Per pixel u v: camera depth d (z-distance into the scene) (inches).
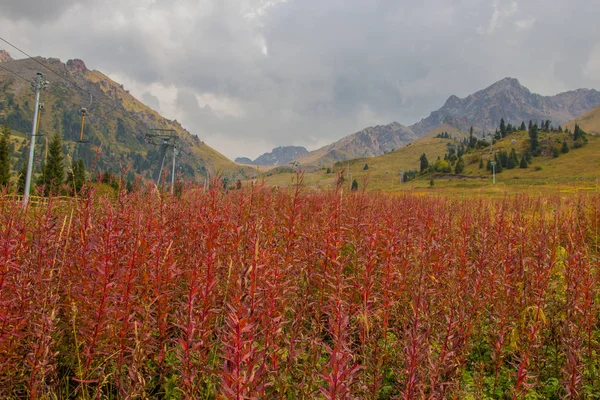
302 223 332.2
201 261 193.6
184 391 161.3
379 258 252.5
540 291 214.4
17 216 204.2
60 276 199.3
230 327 117.0
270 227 252.4
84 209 225.8
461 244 282.2
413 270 248.4
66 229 241.3
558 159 4933.6
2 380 159.6
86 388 169.0
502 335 203.6
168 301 199.2
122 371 172.1
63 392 179.9
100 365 175.2
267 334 155.0
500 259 257.1
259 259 161.9
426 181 4990.2
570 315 218.5
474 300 229.6
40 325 160.1
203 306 171.6
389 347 216.7
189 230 252.5
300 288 240.4
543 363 218.2
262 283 161.8
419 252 243.1
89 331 168.7
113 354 166.1
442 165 5359.3
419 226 306.0
